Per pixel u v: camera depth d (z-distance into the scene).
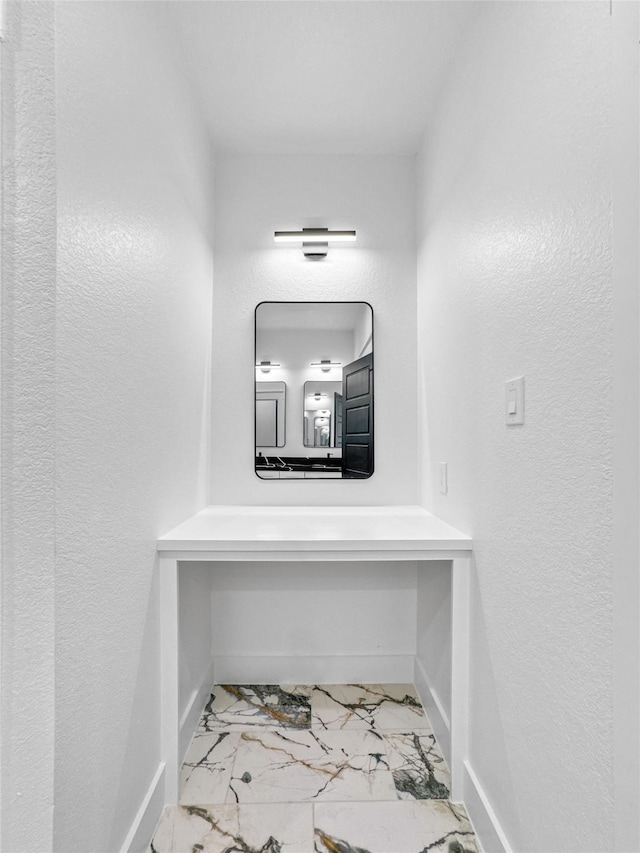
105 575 1.00
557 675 0.92
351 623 2.12
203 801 1.37
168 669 1.37
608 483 0.77
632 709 0.71
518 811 1.06
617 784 0.74
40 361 0.38
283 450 2.17
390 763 1.54
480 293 1.35
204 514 1.92
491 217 1.27
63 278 0.84
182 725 1.54
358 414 2.18
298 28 1.51
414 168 2.19
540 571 0.99
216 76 1.71
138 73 1.19
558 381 0.93
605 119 0.78
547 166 0.97
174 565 1.38
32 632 0.37
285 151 2.16
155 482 1.34
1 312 0.35
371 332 2.18
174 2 1.41
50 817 0.37
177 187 1.55
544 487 0.98
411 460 2.17
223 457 2.16
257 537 1.44
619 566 0.74
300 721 1.79
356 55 1.62
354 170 2.19
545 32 0.98
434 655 1.77
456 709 1.40
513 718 1.10
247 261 2.18
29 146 0.37
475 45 1.40
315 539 1.43
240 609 2.11
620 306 0.74
